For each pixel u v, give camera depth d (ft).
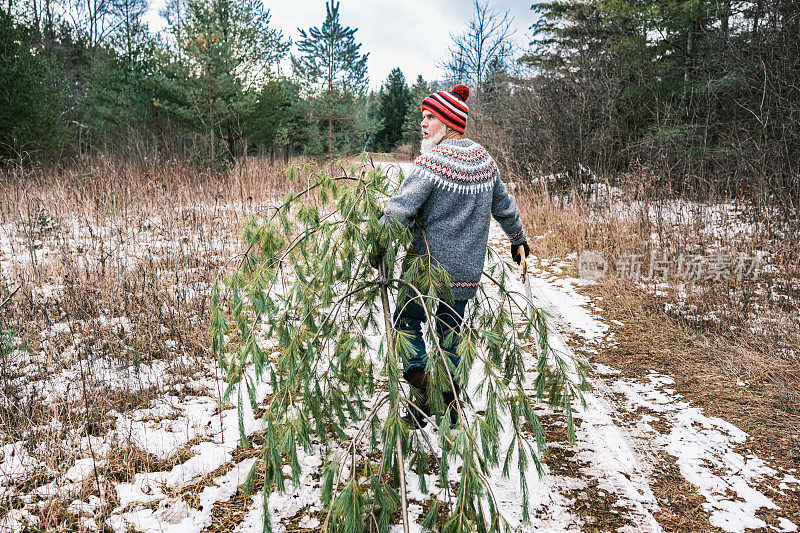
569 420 6.99
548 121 31.68
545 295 15.88
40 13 68.13
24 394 8.55
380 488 5.67
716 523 6.41
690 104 29.58
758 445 8.20
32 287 13.03
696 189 24.40
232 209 23.26
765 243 18.54
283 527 6.12
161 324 11.63
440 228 6.71
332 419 7.09
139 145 35.53
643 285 16.26
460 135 7.32
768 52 24.56
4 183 23.89
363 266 6.98
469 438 5.29
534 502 6.68
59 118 36.91
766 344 11.53
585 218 23.15
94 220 20.33
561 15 47.44
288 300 6.57
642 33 33.32
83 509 6.19
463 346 5.96
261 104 45.32
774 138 22.79
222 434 7.78
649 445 8.17
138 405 8.64
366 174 7.07
